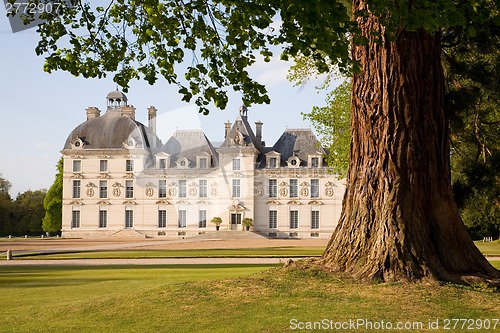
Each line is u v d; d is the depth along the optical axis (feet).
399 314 26.99
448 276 32.22
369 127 34.94
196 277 49.08
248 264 68.59
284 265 36.17
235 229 207.41
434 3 23.26
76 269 62.18
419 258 32.58
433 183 34.27
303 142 215.72
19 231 251.60
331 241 35.88
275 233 209.05
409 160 33.94
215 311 28.22
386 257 32.71
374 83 34.94
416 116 34.27
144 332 25.41
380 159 34.42
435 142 34.78
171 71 28.48
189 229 208.54
